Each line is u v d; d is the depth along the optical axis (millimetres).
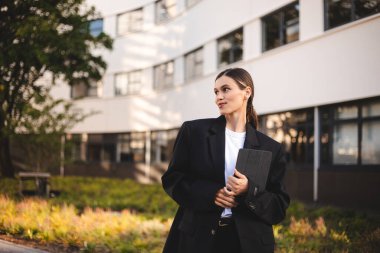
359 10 13594
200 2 22375
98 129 29984
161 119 25984
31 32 14289
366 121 13500
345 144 14219
